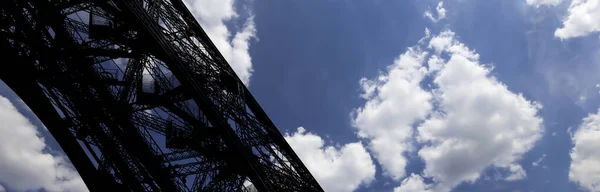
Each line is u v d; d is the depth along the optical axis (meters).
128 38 22.75
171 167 23.67
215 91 25.47
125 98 22.53
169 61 22.34
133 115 22.72
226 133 23.41
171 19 26.02
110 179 21.00
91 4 21.91
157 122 24.20
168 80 24.98
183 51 24.83
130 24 21.66
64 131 19.52
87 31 22.31
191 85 22.70
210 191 24.70
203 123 26.00
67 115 20.31
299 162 29.09
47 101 19.20
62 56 19.72
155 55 23.06
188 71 23.61
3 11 18.81
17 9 18.44
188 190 23.64
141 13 22.36
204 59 26.22
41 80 19.22
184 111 24.83
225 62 28.19
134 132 22.00
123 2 20.88
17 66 18.38
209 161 25.34
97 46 22.19
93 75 20.92
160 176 22.34
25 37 19.03
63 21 20.47
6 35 18.75
